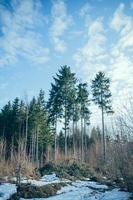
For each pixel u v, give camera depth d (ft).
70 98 166.81
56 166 115.34
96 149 165.37
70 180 101.55
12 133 199.82
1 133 205.05
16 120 203.21
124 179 73.26
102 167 124.47
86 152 179.73
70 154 156.56
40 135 196.85
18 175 81.41
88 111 177.58
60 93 166.91
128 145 62.64
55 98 166.20
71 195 69.10
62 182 86.94
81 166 124.26
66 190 77.05
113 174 92.89
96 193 71.87
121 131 59.41
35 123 190.70
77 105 174.50
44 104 196.75
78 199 63.36
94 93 161.99
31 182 83.87
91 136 237.04
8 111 217.97
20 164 87.81
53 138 200.13
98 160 142.00
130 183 68.13
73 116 173.99
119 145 71.72
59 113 165.07
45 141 200.85
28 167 102.22
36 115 192.13
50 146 190.49
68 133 215.10
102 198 62.49
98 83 162.61
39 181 90.02
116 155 77.20
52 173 107.45
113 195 65.57
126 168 67.62
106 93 161.58
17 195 65.00
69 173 112.57
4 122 208.85
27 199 63.57
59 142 225.97
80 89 178.19
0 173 93.86
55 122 164.14
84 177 113.09
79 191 75.51
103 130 152.56
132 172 65.31
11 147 156.56
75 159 139.03
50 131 198.80
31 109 199.82
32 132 191.93
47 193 69.31
